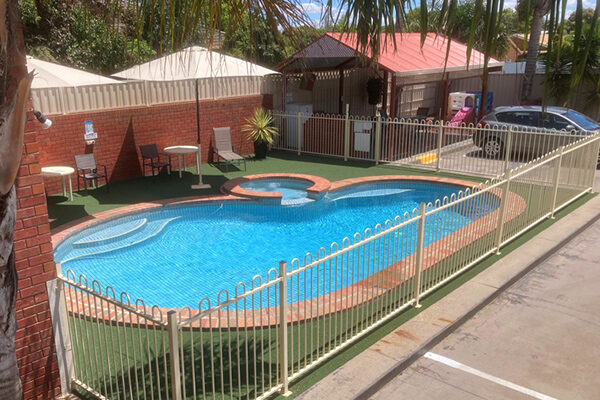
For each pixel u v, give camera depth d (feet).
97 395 15.84
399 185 45.62
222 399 14.73
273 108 58.23
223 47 14.75
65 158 40.88
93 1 14.12
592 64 54.49
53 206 37.81
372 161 52.49
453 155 54.24
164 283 26.76
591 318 21.88
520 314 22.22
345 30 12.60
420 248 21.66
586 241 31.17
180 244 32.35
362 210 39.22
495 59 66.28
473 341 20.03
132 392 16.01
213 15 13.39
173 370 13.50
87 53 55.16
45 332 15.85
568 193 37.22
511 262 27.07
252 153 56.65
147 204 37.99
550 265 27.58
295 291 24.93
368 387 16.48
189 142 50.14
